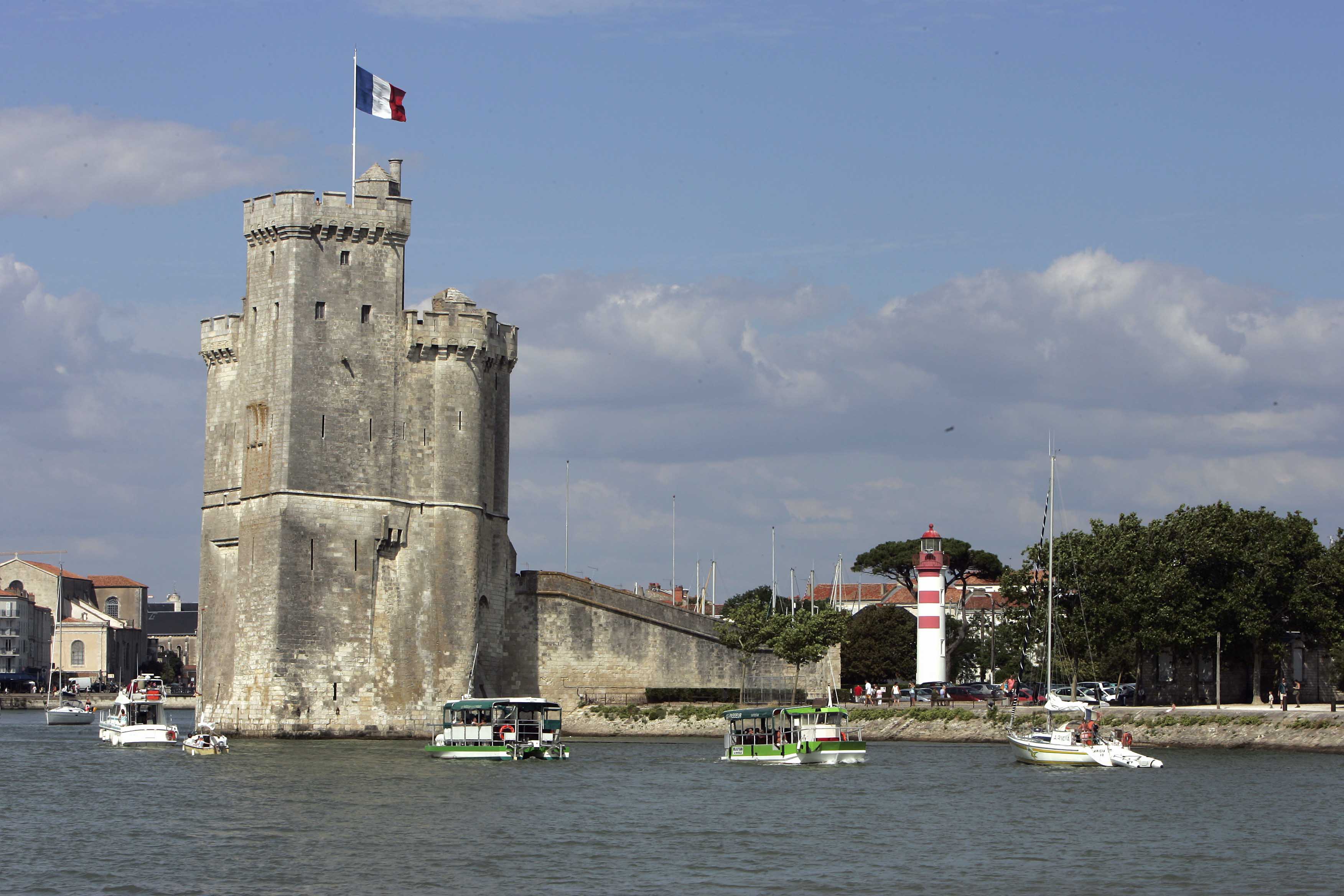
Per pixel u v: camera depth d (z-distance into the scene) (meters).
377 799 119.88
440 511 179.38
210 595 183.88
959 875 89.44
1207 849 98.25
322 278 174.75
